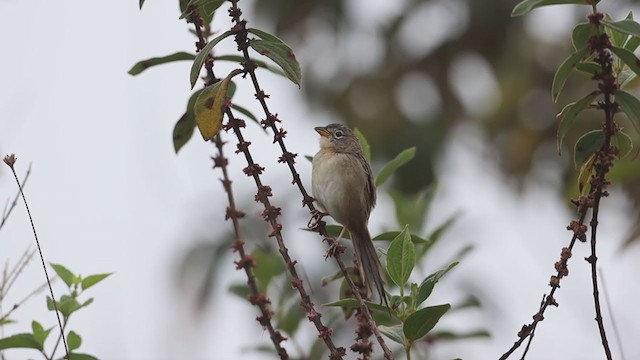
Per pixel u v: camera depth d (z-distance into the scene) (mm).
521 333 6645
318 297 12953
